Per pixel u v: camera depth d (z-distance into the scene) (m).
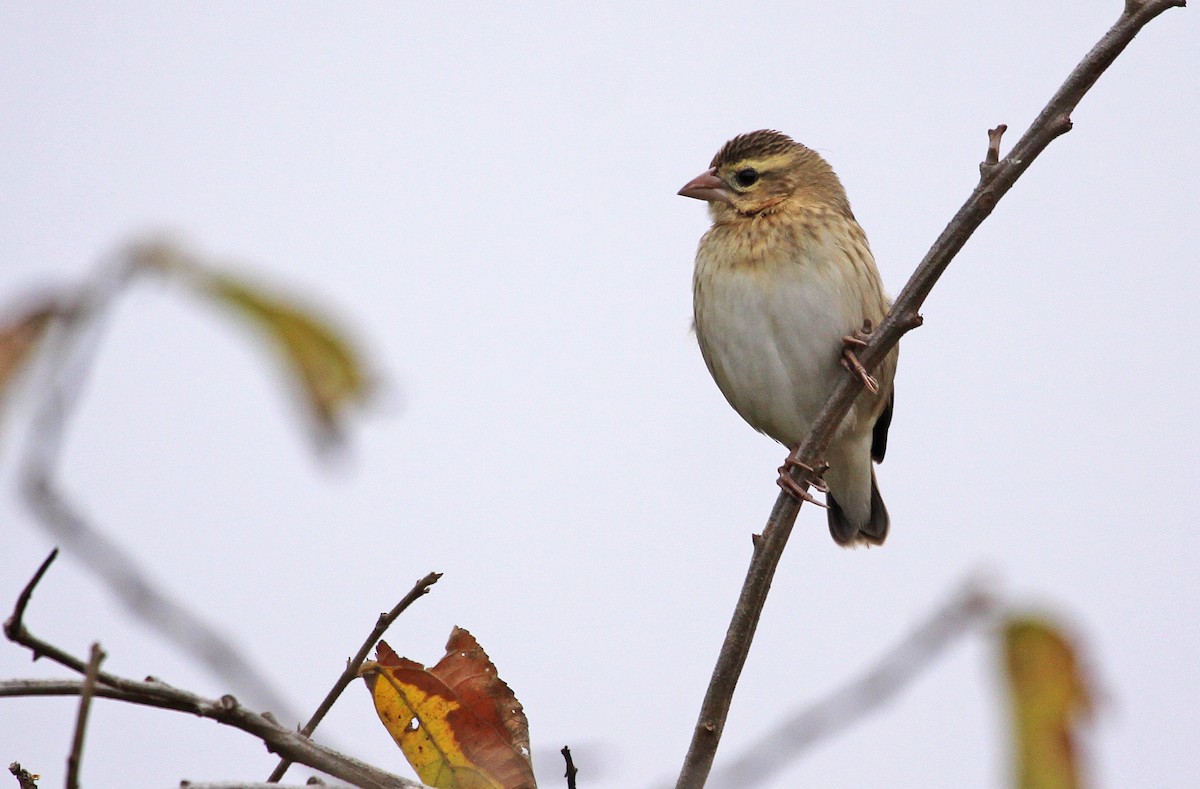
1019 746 2.81
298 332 2.05
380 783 4.86
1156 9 6.56
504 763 5.48
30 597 4.22
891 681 4.11
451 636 5.66
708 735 6.59
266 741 4.77
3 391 1.89
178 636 3.68
